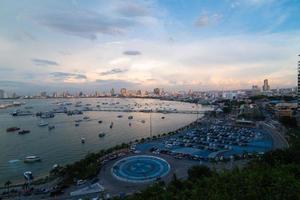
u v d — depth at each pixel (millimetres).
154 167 171750
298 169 100438
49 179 166500
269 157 140000
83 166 169375
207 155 199875
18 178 183625
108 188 139375
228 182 81562
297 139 197375
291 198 65750
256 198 67938
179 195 88000
